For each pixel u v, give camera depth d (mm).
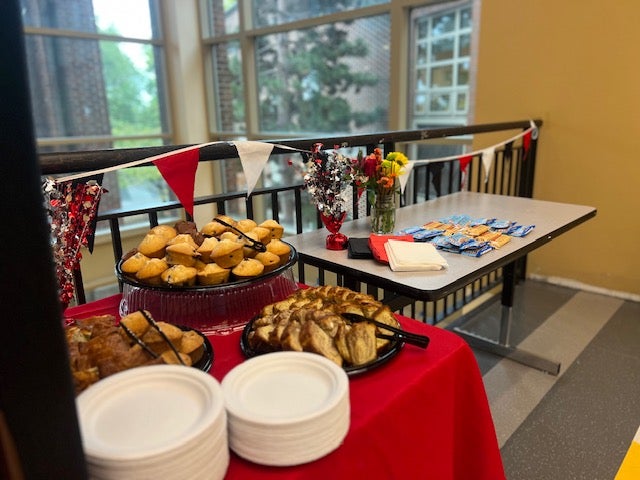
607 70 2781
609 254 2988
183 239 1077
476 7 3508
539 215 1843
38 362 442
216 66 6215
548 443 1720
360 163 1527
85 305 1172
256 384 717
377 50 4316
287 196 5648
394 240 1411
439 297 1104
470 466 1061
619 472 1574
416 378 848
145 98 6090
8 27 396
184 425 593
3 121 402
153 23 5973
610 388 2037
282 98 5500
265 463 633
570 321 2670
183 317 1021
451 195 2318
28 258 426
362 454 734
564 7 2861
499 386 2088
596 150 2916
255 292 1077
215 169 6527
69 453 473
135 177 5922
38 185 427
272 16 5273
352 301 1020
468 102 3732
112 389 657
